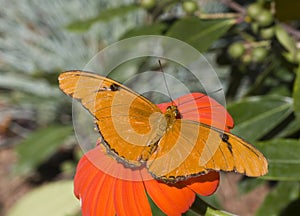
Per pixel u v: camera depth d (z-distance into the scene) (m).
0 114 1.26
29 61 1.21
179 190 0.47
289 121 0.59
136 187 0.48
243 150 0.45
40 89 1.20
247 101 0.58
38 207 0.86
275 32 0.60
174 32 0.59
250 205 1.01
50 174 1.20
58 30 1.20
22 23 1.22
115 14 0.67
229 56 0.68
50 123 1.24
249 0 0.81
